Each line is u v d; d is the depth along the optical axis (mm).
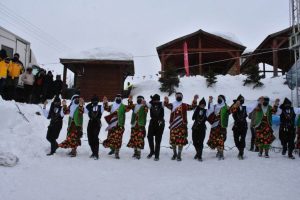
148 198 5105
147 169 7246
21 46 15414
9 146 7816
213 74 19281
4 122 8703
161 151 9898
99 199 5020
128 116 13367
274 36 22047
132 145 8531
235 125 8867
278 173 6961
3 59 11039
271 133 9148
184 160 8516
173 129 8547
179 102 8812
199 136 8594
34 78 13047
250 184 5992
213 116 8984
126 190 5512
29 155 7848
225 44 24125
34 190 5379
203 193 5402
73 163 7520
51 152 8258
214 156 9234
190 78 20422
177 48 24047
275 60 22156
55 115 8367
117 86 19500
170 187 5754
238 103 8812
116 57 19328
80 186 5680
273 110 9266
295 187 5812
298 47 14039
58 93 13289
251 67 19219
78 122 8391
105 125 12352
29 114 10039
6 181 5789
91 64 19469
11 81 11398
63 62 19094
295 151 10023
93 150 8250
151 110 8641
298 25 13805
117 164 7637
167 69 18938
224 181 6219
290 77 14797
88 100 19453
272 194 5359
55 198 5016
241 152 8789
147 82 20328
